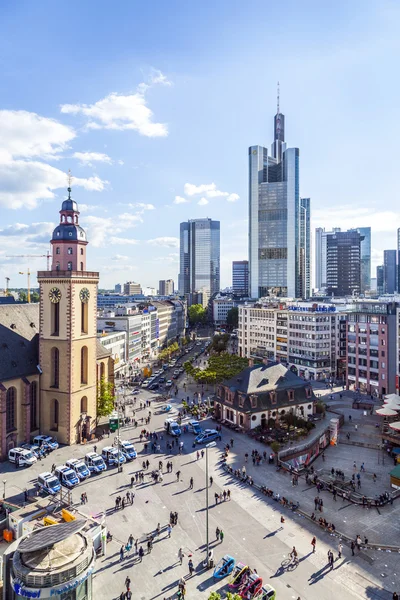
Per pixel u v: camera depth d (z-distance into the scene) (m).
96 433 90.44
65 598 34.22
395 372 125.94
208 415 105.31
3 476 69.44
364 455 87.06
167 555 48.94
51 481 63.31
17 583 33.44
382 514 60.44
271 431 92.69
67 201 88.19
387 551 50.94
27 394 82.56
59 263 86.38
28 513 53.56
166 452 80.00
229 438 88.75
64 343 84.38
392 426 85.62
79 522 39.00
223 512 58.62
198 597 42.09
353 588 44.16
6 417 78.75
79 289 86.25
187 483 67.25
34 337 92.00
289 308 174.75
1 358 80.81
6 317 89.12
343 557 49.28
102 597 42.03
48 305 85.75
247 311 197.88
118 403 114.19
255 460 75.69
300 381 107.12
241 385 100.38
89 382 89.44
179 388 134.25
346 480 73.94
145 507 59.66
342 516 59.47
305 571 46.53
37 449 79.62
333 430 92.19
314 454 85.44
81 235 88.12
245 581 42.94
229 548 50.44
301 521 57.03
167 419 99.56
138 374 158.62
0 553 49.16
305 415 103.38
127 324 175.00
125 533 53.44
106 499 61.81
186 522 55.94
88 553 36.06
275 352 179.50
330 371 160.12
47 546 35.53
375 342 130.38
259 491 65.44
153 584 44.06
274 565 47.44
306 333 161.88
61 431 84.69
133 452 76.88
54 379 86.19
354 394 132.25
